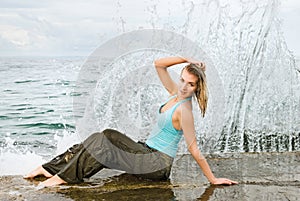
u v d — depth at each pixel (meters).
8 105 11.89
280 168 4.68
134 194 3.87
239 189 3.98
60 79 17.53
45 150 6.83
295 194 3.84
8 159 5.26
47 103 12.18
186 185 4.12
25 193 3.92
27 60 31.94
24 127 9.05
